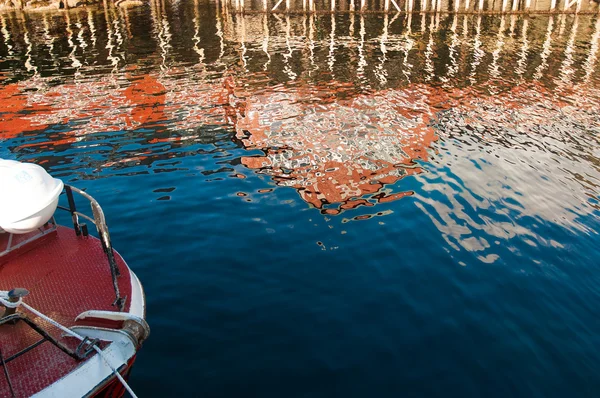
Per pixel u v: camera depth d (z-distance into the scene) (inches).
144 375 188.5
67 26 1148.5
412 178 379.9
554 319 235.6
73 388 136.6
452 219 322.3
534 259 283.6
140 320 157.6
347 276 260.1
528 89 637.3
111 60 797.2
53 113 530.6
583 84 663.1
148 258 269.1
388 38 997.2
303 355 203.5
